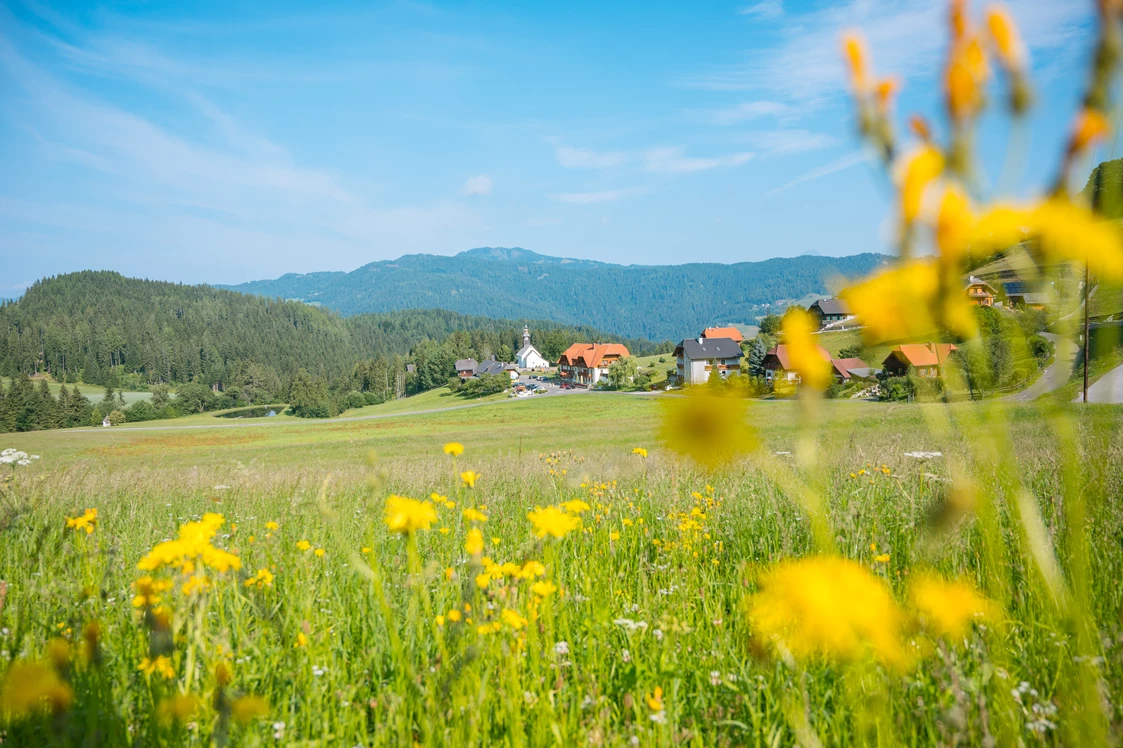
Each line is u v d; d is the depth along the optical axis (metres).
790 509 4.36
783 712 1.78
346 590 3.23
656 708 1.92
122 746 1.76
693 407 0.49
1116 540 2.87
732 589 3.09
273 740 1.96
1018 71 0.46
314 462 30.67
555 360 197.00
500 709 2.02
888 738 1.15
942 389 0.59
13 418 117.44
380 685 2.25
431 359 157.88
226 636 2.19
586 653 2.47
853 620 0.63
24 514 3.90
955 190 0.46
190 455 48.00
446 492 6.44
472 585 2.26
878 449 7.41
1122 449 3.79
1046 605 2.09
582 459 8.91
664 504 5.10
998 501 2.68
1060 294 0.47
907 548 2.93
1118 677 1.81
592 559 3.71
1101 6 0.43
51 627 2.55
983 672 1.75
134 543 4.19
